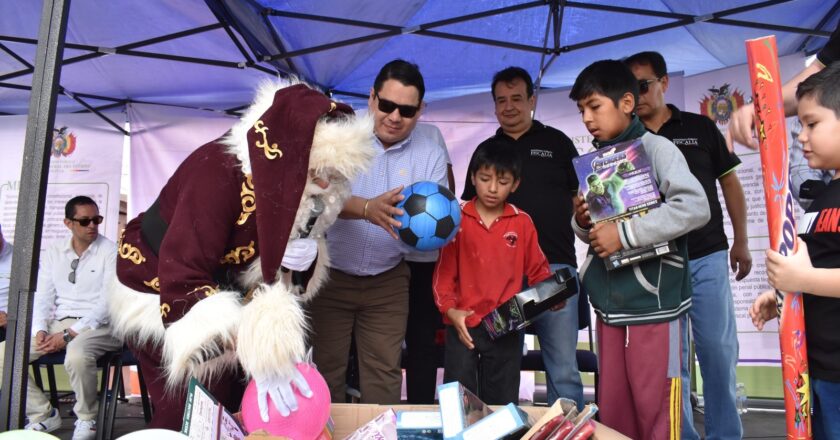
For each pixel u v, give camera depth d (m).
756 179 4.96
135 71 5.11
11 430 1.48
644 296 2.29
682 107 5.09
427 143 3.26
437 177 3.22
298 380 1.79
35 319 4.89
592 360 4.00
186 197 1.90
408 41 4.70
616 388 2.39
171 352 1.77
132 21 4.30
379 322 3.04
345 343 3.06
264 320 1.70
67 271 5.04
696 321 3.23
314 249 2.07
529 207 3.56
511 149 3.03
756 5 4.12
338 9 4.17
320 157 1.92
